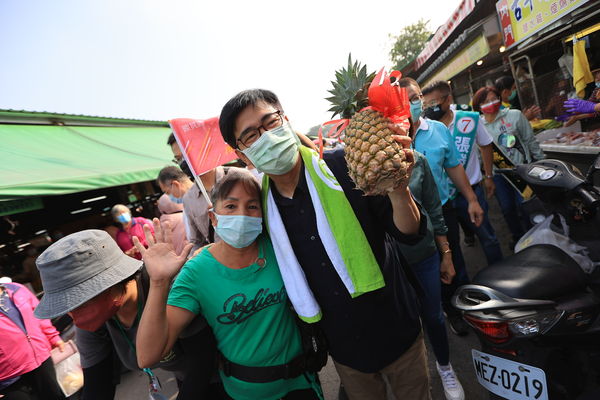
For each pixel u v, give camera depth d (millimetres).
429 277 2074
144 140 10031
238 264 1484
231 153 2357
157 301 1236
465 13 6695
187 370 1533
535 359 1616
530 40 4930
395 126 1005
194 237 2736
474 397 2191
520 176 2584
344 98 1492
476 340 2703
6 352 2439
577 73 4328
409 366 1640
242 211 1415
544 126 5473
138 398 3246
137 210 8383
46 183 4477
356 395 1686
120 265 1471
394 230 1362
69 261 1334
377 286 1357
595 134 4059
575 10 3670
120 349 1622
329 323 1540
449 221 2742
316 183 1392
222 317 1463
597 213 2170
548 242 2330
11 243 5602
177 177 3551
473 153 3107
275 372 1549
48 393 2670
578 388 1651
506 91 4949
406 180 1131
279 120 1390
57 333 3141
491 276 1927
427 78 12391
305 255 1463
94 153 6926
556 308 1672
